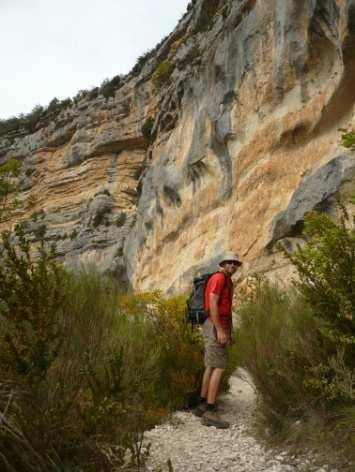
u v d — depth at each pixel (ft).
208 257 60.03
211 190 65.51
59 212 133.59
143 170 112.98
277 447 12.39
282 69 52.70
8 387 8.87
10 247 10.02
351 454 10.61
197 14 106.83
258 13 58.65
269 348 14.51
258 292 23.04
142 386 13.52
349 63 42.04
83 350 12.51
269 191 52.03
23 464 8.06
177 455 12.05
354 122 42.91
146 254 87.45
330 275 12.23
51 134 149.89
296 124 50.03
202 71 74.90
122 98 134.21
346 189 39.96
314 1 45.68
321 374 12.63
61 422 9.14
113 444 9.86
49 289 10.08
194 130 72.79
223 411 17.02
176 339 18.42
